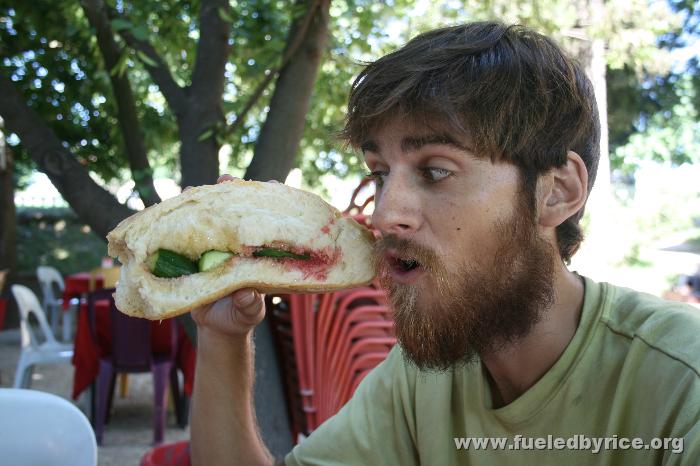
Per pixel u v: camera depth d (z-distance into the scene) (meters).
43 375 3.34
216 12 1.45
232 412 0.70
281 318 1.38
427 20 2.49
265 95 2.11
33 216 6.81
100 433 2.31
